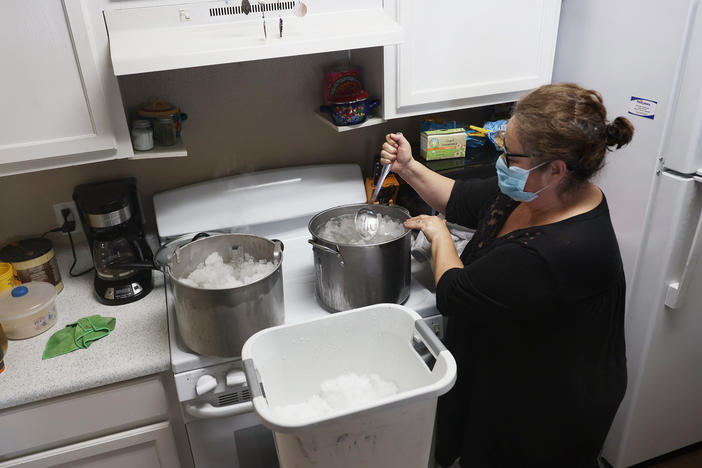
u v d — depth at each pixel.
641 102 1.48
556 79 1.78
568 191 1.11
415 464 1.11
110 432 1.42
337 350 1.24
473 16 1.57
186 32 1.30
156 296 1.57
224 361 1.30
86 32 1.23
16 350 1.38
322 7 1.41
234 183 1.75
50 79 1.25
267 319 1.25
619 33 1.51
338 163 1.91
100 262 1.54
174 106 1.59
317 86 1.78
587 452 1.33
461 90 1.66
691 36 1.32
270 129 1.79
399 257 1.35
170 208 1.68
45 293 1.45
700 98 1.34
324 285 1.40
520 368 1.24
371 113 1.68
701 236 1.45
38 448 1.37
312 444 0.98
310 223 1.44
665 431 1.87
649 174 1.50
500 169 1.15
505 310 1.12
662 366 1.71
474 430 1.36
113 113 1.34
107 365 1.32
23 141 1.29
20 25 1.19
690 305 1.63
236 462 1.47
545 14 1.64
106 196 1.54
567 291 1.09
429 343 1.10
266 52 1.25
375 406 0.95
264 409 0.93
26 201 1.64
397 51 1.53
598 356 1.22
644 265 1.60
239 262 1.45
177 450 1.49
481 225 1.35
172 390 1.42
